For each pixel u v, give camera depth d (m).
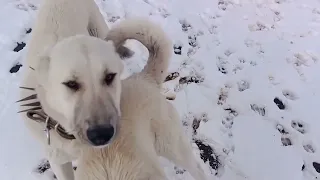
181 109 1.05
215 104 1.07
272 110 1.06
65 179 0.82
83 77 0.65
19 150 0.97
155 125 0.73
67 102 0.66
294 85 1.12
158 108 0.73
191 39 1.23
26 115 0.75
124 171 0.62
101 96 0.65
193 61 1.16
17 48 1.18
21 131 1.00
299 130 1.03
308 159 0.98
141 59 1.15
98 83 0.65
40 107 0.72
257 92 1.10
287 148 0.99
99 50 0.67
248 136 1.01
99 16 0.99
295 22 1.28
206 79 1.12
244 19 1.29
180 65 1.15
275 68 1.15
